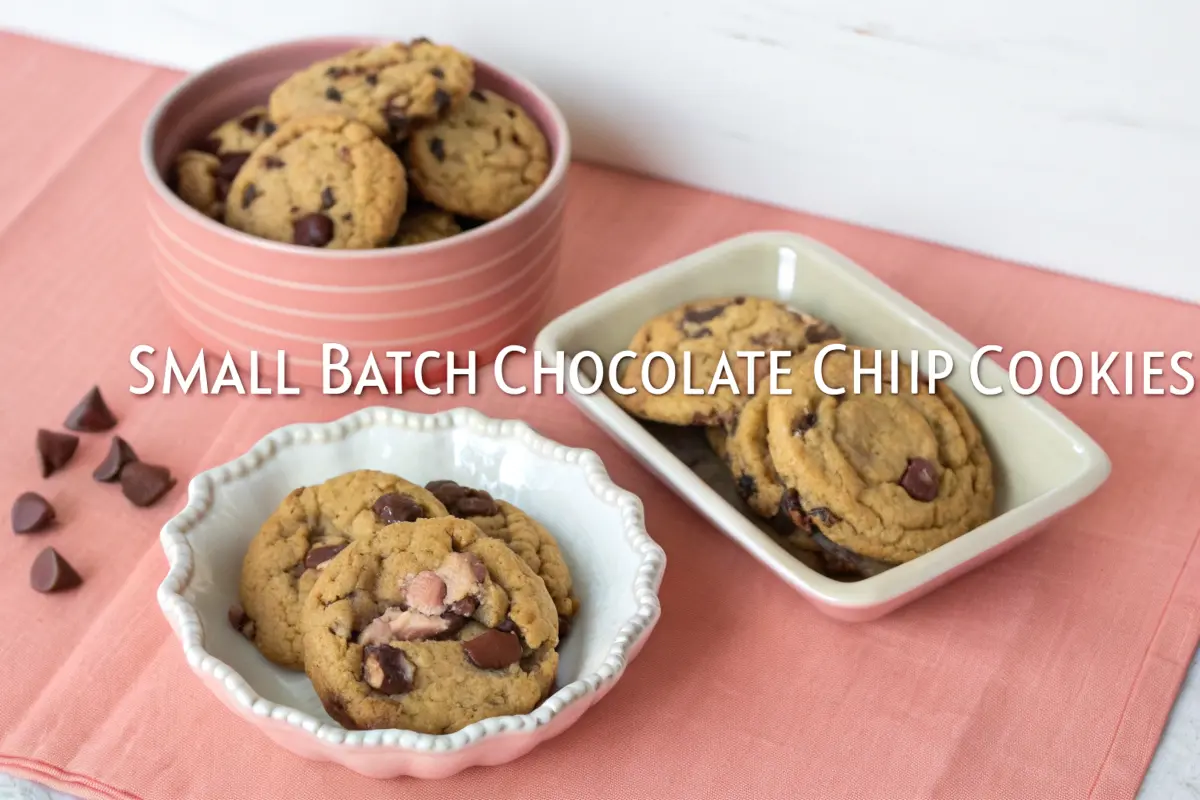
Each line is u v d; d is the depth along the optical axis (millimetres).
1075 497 659
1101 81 742
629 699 642
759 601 671
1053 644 662
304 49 758
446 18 817
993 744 635
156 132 724
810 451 666
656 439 704
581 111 823
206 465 704
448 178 720
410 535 633
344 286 688
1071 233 784
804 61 775
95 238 783
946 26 748
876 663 655
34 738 626
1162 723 642
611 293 716
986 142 771
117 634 652
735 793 622
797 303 740
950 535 670
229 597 644
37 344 740
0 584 666
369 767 602
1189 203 759
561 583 646
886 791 624
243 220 706
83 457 705
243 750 625
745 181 820
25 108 841
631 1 782
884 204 804
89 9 867
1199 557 688
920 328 708
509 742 599
